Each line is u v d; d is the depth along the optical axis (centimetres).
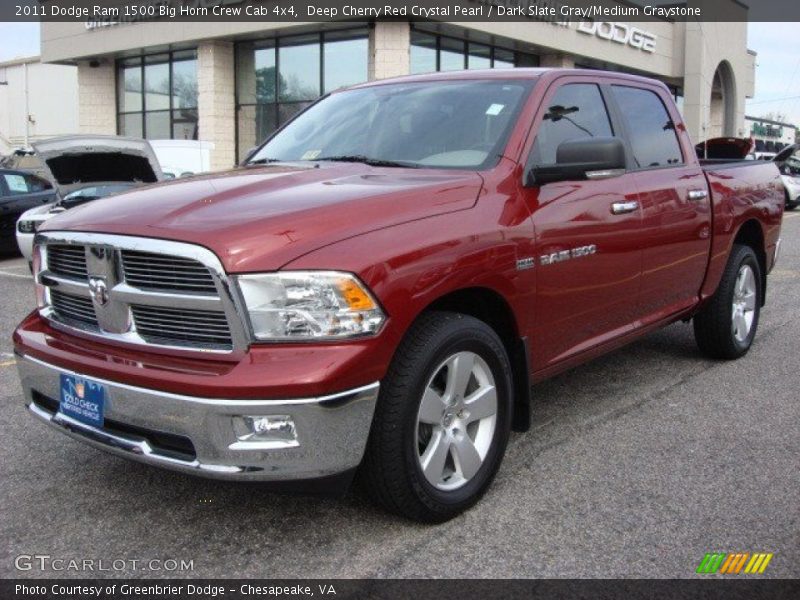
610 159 355
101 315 312
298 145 439
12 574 296
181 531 327
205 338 289
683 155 512
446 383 324
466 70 447
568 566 296
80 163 1036
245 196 320
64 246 328
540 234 362
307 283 277
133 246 292
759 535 319
